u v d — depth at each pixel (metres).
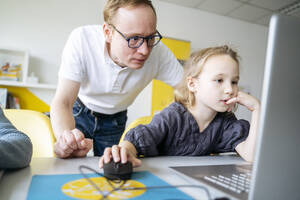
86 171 0.48
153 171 0.51
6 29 2.50
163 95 2.86
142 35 0.71
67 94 0.85
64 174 0.45
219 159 0.71
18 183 0.39
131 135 0.71
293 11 3.34
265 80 0.29
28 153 0.49
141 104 2.98
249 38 3.82
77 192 0.35
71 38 0.92
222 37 3.58
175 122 0.80
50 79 2.64
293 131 0.31
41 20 2.61
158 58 1.03
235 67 0.77
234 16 3.62
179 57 2.97
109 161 0.45
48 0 2.64
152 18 0.71
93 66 0.92
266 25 3.91
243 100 0.75
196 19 3.40
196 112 0.83
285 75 0.29
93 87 0.99
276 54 0.28
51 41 2.65
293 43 0.29
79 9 2.75
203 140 0.83
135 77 0.99
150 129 0.74
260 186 0.30
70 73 0.86
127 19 0.69
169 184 0.42
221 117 0.87
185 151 0.81
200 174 0.49
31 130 0.86
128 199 0.34
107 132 1.17
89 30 0.93
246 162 0.68
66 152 0.60
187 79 0.86
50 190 0.36
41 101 2.56
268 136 0.29
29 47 2.57
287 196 0.31
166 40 2.92
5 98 2.25
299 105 0.31
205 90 0.76
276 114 0.30
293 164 0.31
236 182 0.43
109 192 0.36
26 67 2.41
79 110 1.12
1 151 0.41
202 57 0.81
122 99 1.07
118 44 0.74
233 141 0.81
